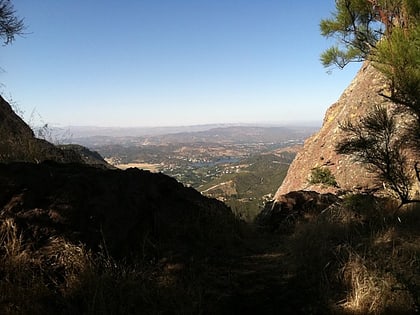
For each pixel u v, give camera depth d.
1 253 3.37
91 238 3.82
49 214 3.78
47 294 3.10
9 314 2.79
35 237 3.60
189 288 3.49
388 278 3.57
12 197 3.85
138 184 4.91
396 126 5.21
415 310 3.26
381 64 4.30
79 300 3.14
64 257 3.45
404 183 5.07
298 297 3.67
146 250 4.16
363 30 5.73
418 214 5.41
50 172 4.24
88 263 3.45
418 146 4.61
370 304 3.37
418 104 4.11
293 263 4.43
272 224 7.16
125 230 4.16
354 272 3.75
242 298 3.68
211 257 4.58
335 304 3.46
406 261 4.02
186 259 4.24
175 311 3.19
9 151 5.88
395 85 4.22
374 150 5.01
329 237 4.94
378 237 4.79
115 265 3.53
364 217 5.59
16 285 3.06
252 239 5.98
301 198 7.59
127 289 3.33
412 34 3.97
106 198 4.21
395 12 4.68
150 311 3.16
